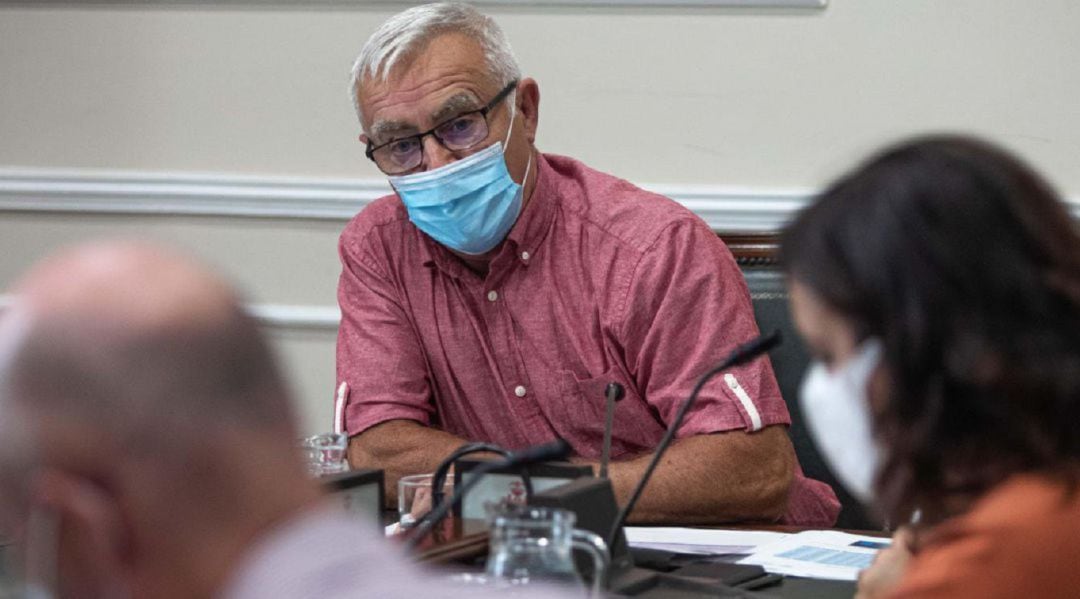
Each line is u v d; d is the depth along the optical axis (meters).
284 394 1.12
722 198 4.92
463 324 3.86
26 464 1.05
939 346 1.64
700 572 2.48
